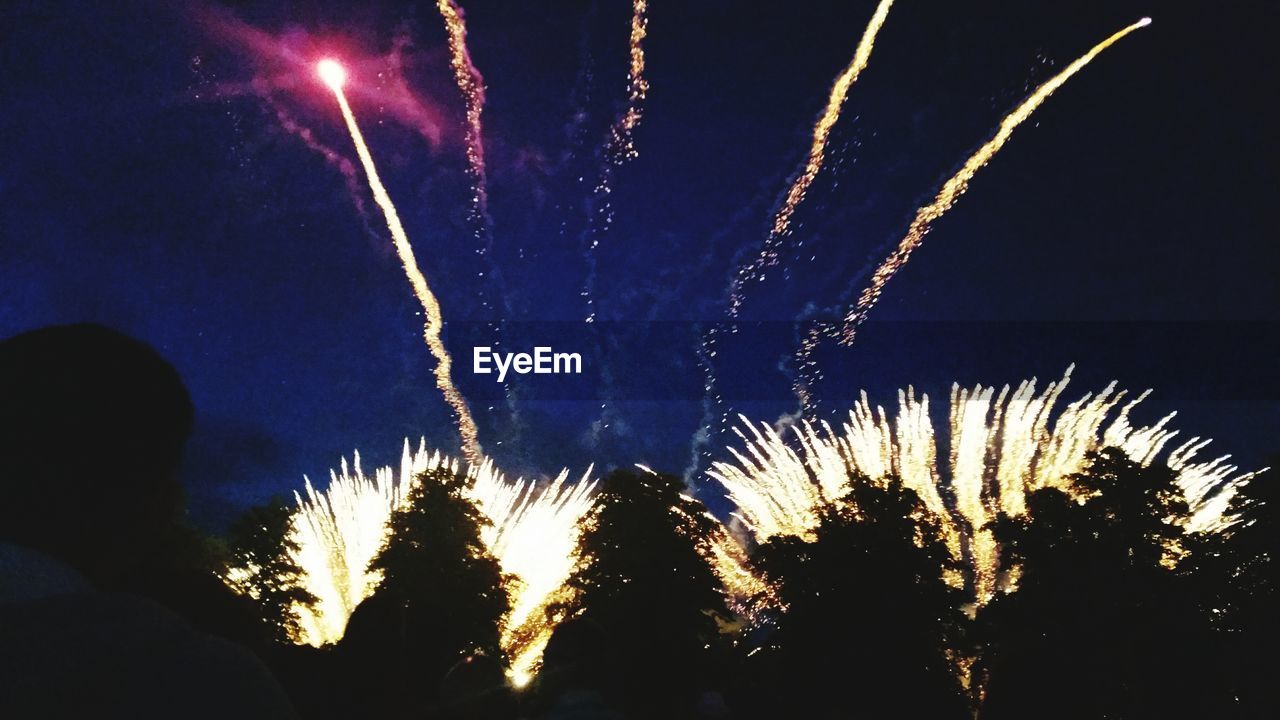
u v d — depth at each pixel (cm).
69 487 264
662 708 813
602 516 3988
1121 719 2727
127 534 275
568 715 693
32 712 238
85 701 242
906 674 2806
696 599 3719
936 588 3166
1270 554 3066
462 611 3744
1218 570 3066
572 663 715
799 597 3153
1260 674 2894
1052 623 2909
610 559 3844
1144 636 2886
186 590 600
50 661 243
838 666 2878
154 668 249
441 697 684
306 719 629
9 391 266
